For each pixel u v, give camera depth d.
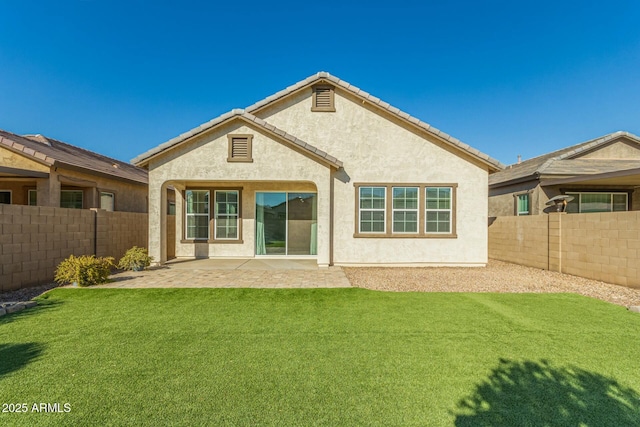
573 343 5.05
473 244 12.84
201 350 4.72
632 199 15.79
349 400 3.50
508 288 8.89
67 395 3.54
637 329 5.66
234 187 14.55
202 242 14.50
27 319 6.00
